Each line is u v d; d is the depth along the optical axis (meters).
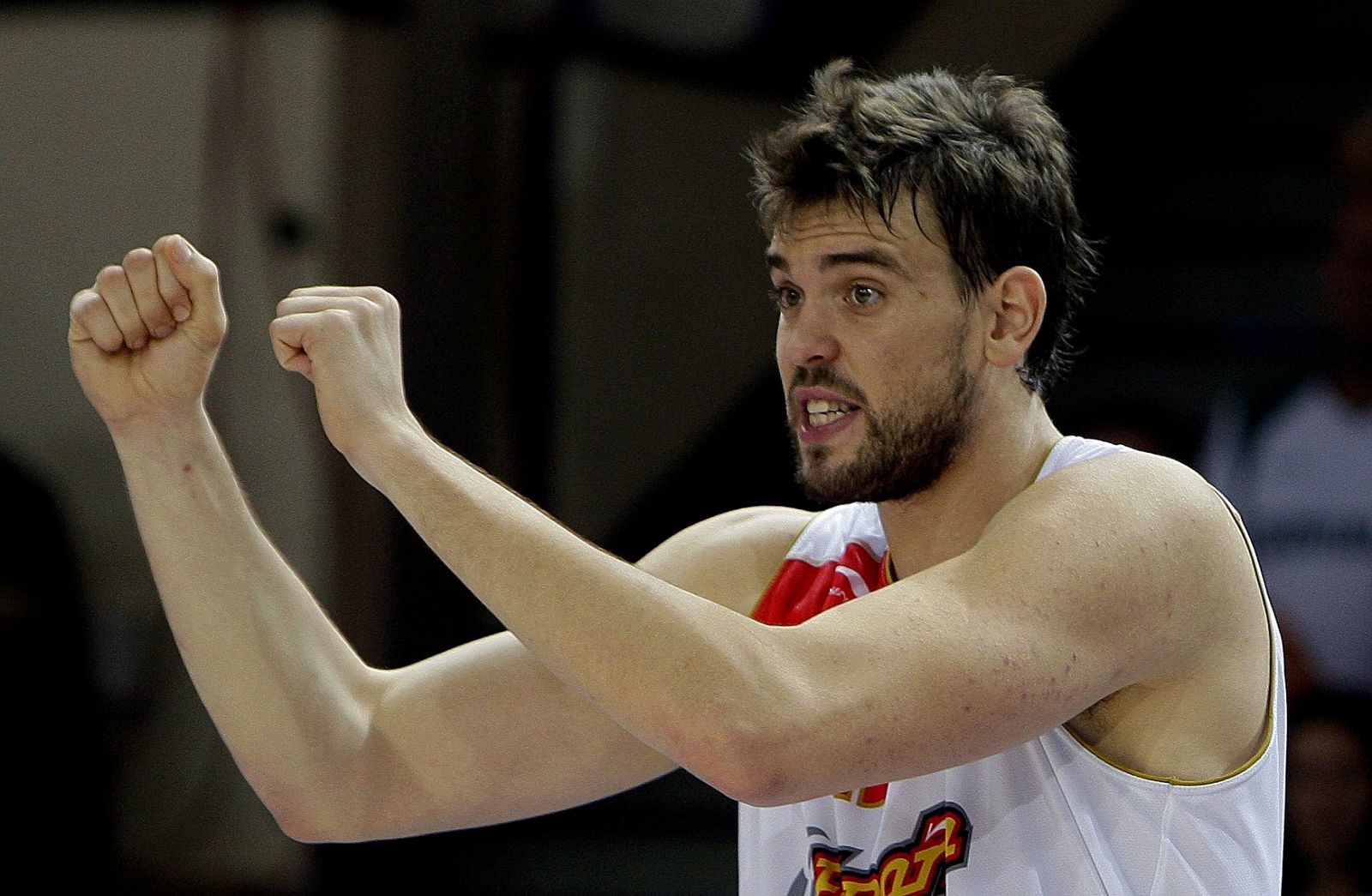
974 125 5.08
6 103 13.09
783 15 17.19
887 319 4.95
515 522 4.55
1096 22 16.67
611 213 15.70
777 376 17.31
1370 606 12.05
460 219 14.12
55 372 13.14
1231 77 16.27
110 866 12.87
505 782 5.77
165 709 13.12
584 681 4.37
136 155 13.03
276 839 13.13
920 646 4.43
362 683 5.83
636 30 15.99
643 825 13.80
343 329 4.81
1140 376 14.55
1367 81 15.96
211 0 12.92
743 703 4.25
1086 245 5.65
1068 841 4.96
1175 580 4.82
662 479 16.56
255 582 5.56
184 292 5.20
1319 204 15.39
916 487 5.14
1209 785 4.88
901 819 5.19
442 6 13.80
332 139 12.98
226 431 13.03
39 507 12.86
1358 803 10.84
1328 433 12.27
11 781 12.45
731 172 16.92
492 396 14.59
